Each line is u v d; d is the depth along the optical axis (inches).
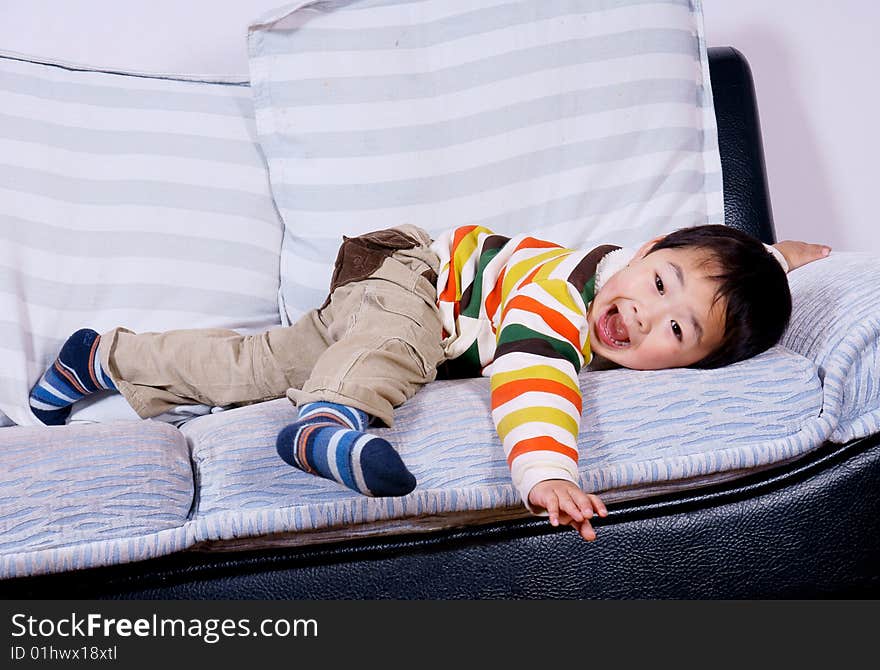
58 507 40.0
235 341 54.0
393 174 61.7
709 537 45.1
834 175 85.7
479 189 62.7
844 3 84.6
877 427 45.1
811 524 45.3
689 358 47.8
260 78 61.7
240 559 42.3
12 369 55.2
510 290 50.1
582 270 49.6
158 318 59.9
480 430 43.5
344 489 42.2
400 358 44.9
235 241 61.9
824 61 84.9
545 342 43.2
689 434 44.4
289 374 52.9
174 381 53.5
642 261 49.1
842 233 86.0
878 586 45.8
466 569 44.0
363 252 53.6
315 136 61.4
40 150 59.3
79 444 42.1
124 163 60.8
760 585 45.4
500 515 43.8
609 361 51.6
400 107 61.9
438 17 63.0
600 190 64.0
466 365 51.9
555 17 63.6
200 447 43.5
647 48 64.6
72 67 62.3
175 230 60.8
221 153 62.9
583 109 63.8
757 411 44.9
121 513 40.4
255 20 60.8
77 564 39.5
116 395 56.2
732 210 67.2
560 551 44.5
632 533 44.9
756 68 84.5
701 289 47.2
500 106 62.8
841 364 45.6
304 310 62.6
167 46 77.1
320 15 61.9
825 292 50.6
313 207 61.7
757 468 44.9
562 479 37.3
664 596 45.1
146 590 41.6
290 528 41.3
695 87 66.4
